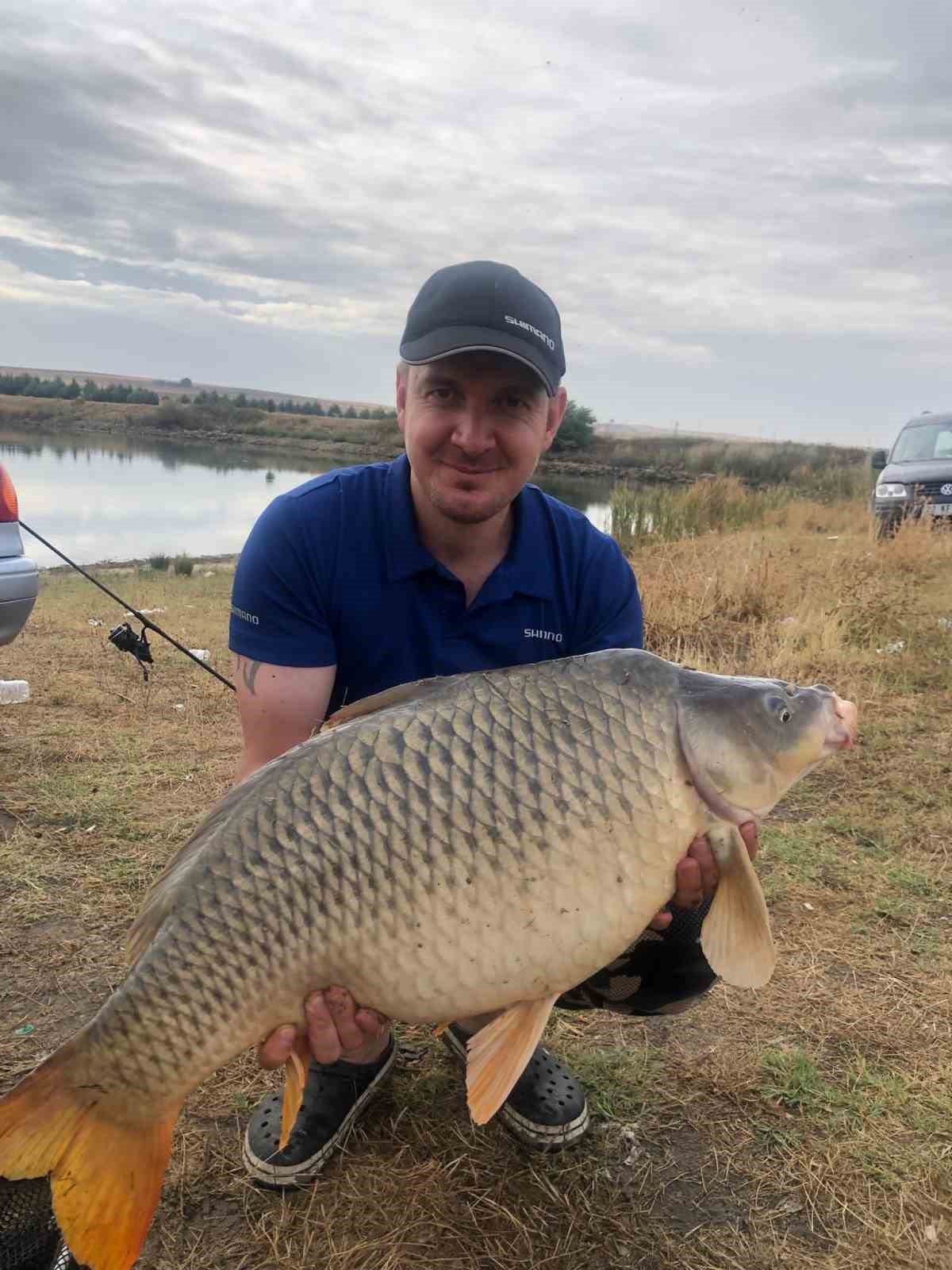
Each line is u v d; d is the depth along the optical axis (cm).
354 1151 197
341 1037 157
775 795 170
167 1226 177
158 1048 149
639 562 890
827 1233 177
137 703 490
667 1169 192
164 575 1230
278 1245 173
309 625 204
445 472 195
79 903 286
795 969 258
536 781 155
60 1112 146
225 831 153
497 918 153
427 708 158
